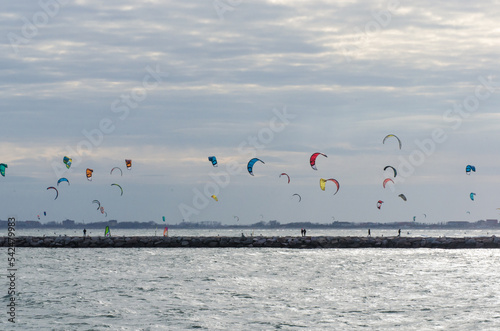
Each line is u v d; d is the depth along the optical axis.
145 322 27.89
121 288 38.62
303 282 41.41
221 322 27.83
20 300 33.78
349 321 28.05
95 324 27.52
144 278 43.97
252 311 30.41
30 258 62.28
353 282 41.41
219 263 55.72
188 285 39.97
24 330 26.39
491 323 27.66
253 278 43.69
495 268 51.22
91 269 50.62
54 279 43.50
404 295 35.50
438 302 33.06
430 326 27.09
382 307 31.50
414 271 48.69
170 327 26.89
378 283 40.88
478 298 34.44
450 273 47.22
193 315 29.41
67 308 31.33
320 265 53.56
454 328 26.72
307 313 29.88
